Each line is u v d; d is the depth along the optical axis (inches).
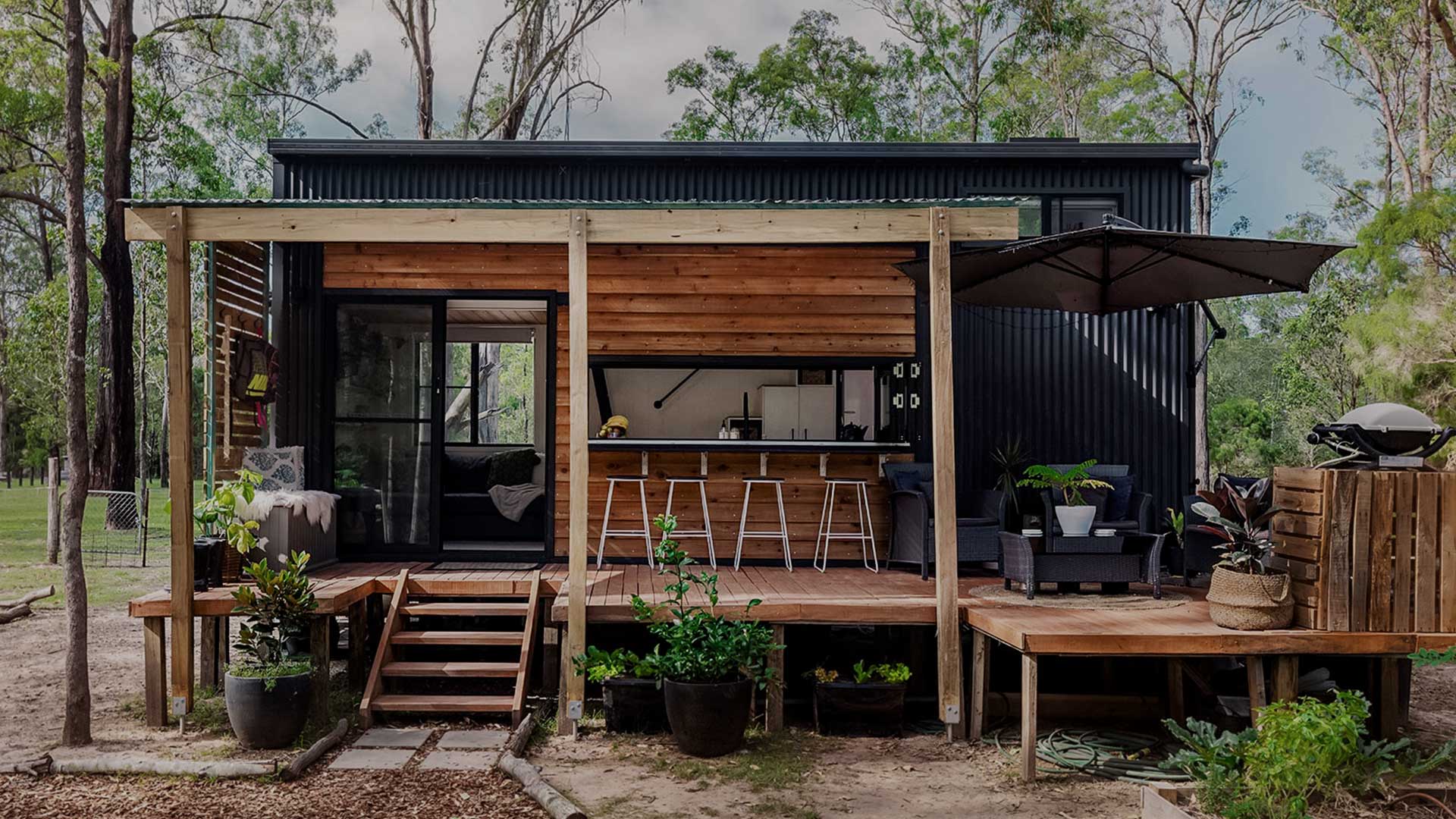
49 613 402.6
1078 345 346.3
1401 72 876.0
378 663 253.0
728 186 346.6
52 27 652.1
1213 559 278.4
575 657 238.2
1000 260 270.4
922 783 207.6
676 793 200.8
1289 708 188.1
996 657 277.6
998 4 942.4
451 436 445.7
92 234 783.7
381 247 331.0
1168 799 183.3
